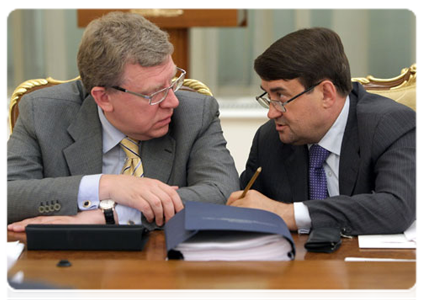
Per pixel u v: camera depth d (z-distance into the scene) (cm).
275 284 228
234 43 947
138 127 366
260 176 405
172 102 363
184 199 350
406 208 320
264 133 411
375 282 229
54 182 349
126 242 288
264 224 270
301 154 386
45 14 942
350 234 315
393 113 359
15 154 382
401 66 919
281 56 349
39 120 388
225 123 924
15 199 345
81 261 262
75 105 398
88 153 384
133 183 342
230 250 265
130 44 347
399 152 345
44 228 289
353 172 367
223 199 363
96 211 339
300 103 355
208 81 958
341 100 366
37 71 952
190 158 392
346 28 921
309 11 924
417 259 268
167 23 709
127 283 230
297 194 386
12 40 944
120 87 353
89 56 356
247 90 952
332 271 244
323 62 352
